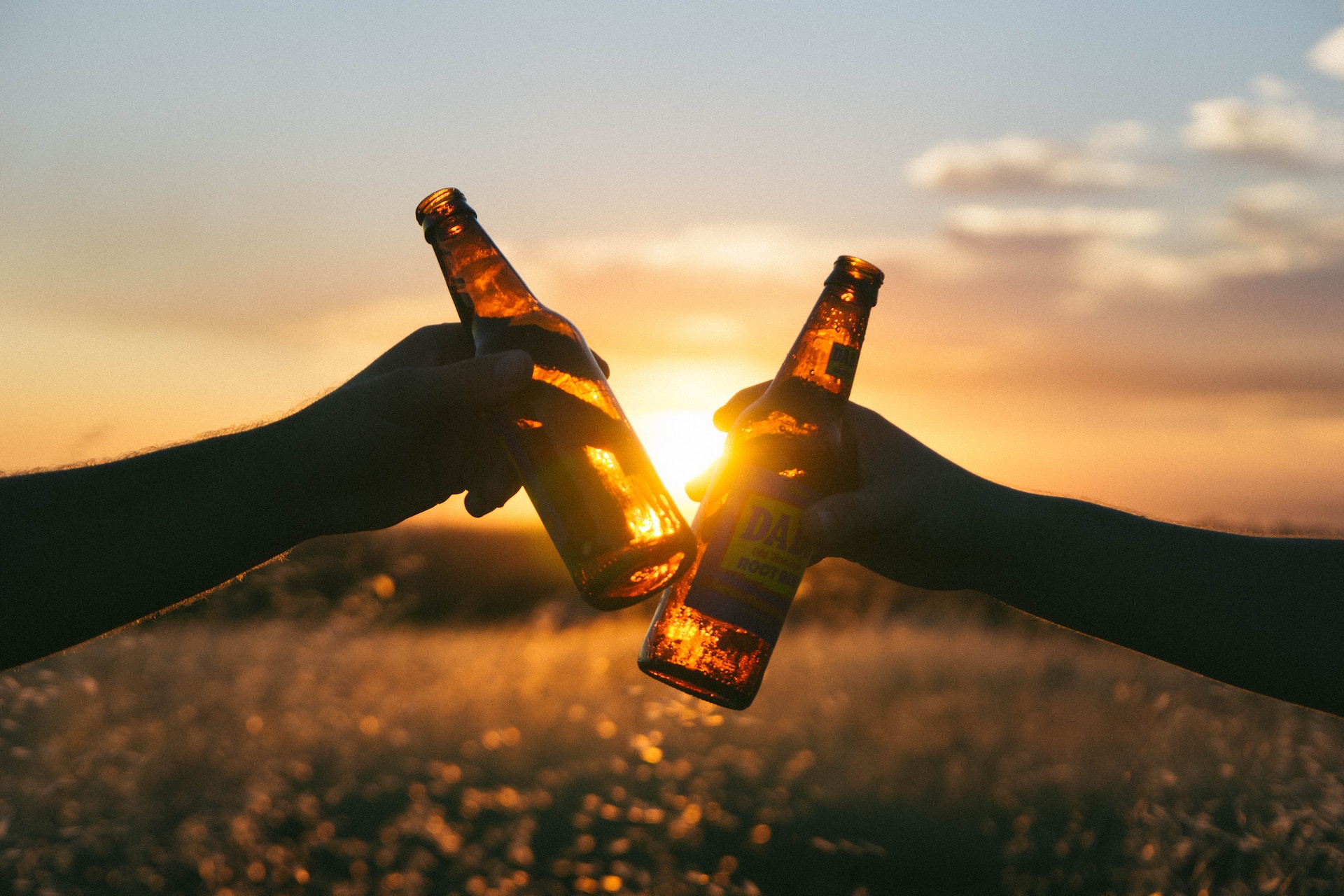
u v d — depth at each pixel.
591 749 3.82
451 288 1.61
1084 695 4.77
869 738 4.13
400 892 2.69
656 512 1.44
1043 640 6.39
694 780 3.48
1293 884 2.45
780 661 5.67
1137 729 3.99
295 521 1.31
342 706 4.10
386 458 1.37
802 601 7.44
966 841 3.10
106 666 4.10
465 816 3.26
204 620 5.20
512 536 10.52
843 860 2.97
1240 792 2.92
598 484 1.45
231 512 1.24
